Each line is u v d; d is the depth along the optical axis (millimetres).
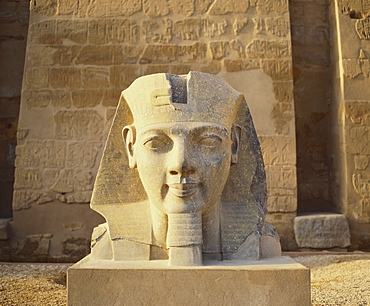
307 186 6785
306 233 5852
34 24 6355
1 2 7020
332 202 6629
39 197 6027
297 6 7008
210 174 2322
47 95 6219
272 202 6047
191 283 2121
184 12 6418
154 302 2121
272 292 2098
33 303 3072
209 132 2326
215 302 2105
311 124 6887
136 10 6383
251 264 2270
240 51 6344
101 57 6301
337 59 6500
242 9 6430
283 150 6168
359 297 3225
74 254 5922
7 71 6957
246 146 2639
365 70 6301
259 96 6266
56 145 6125
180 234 2260
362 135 6152
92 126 6172
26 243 5938
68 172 6078
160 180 2314
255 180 2670
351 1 6504
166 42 6352
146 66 6309
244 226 2518
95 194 2646
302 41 6969
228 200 2611
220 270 2123
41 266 4680
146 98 2391
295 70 6930
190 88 2354
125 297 2133
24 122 6168
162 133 2316
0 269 4449
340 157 6316
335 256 4961
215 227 2492
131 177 2625
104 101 6223
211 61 6328
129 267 2189
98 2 6383
